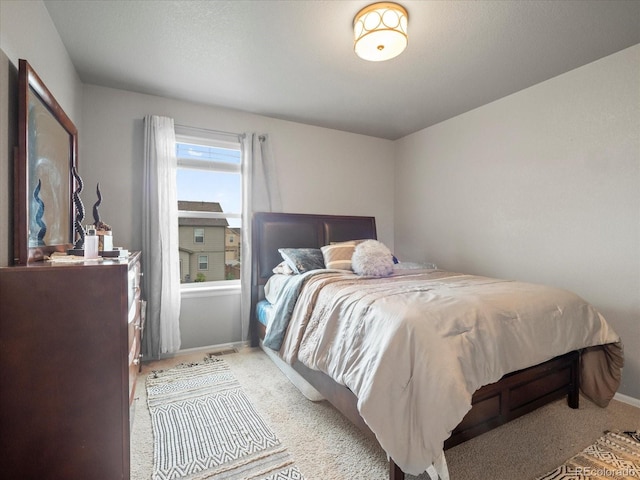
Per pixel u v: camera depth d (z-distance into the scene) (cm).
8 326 120
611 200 233
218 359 297
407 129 398
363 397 138
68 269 126
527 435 186
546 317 183
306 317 215
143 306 254
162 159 291
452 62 241
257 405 216
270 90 289
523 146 288
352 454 168
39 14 170
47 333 124
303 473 154
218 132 328
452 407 127
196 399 224
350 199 410
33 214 143
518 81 272
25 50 150
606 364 214
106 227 200
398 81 272
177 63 244
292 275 295
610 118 233
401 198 430
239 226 352
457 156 352
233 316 335
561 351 184
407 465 128
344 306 186
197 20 194
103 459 130
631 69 222
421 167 400
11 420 121
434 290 196
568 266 258
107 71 255
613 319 233
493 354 155
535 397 184
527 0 176
